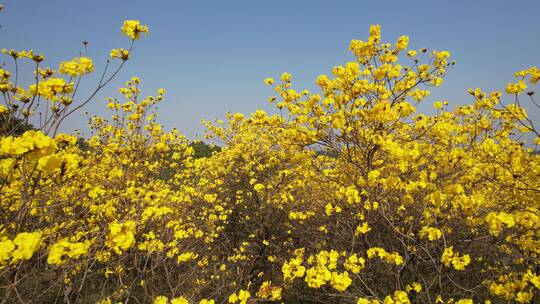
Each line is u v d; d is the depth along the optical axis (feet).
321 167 24.20
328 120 17.69
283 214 29.14
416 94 19.01
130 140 25.94
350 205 18.25
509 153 18.57
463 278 17.42
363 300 11.41
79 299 13.73
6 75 9.30
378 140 16.88
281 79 18.47
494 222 11.51
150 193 17.95
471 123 21.36
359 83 17.46
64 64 8.86
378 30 17.78
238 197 30.89
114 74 9.50
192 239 20.65
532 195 16.28
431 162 19.12
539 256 16.05
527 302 11.39
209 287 19.58
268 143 31.94
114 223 7.73
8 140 6.79
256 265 27.14
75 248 7.09
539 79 12.35
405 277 17.92
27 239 6.58
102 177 22.27
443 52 17.88
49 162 7.58
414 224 15.61
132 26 9.68
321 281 10.95
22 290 12.07
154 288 17.21
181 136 30.27
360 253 16.79
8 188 11.68
